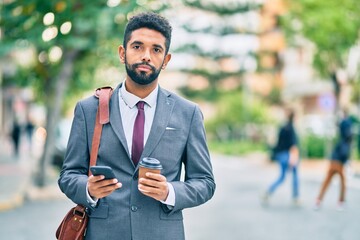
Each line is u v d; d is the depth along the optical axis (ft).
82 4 29.76
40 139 123.85
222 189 51.16
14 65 52.65
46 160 46.55
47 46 32.96
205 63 176.55
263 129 128.77
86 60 49.32
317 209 37.96
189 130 9.47
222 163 90.12
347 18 74.18
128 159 9.11
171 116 9.37
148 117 9.38
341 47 77.71
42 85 50.62
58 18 29.99
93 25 29.37
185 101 9.68
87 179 8.96
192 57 175.83
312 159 85.51
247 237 27.94
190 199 9.02
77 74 53.47
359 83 87.10
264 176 64.95
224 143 128.67
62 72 45.55
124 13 29.55
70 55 45.03
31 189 45.44
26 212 36.19
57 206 39.04
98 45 36.83
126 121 9.34
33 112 144.36
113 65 49.52
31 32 30.96
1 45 32.42
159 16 9.20
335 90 84.58
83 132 9.39
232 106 132.46
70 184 8.99
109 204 9.02
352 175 61.21
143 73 9.04
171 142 9.25
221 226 31.22
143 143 9.23
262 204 40.81
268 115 129.49
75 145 9.37
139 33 9.04
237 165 84.43
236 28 165.27
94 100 9.53
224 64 176.24
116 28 34.78
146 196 9.04
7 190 44.11
